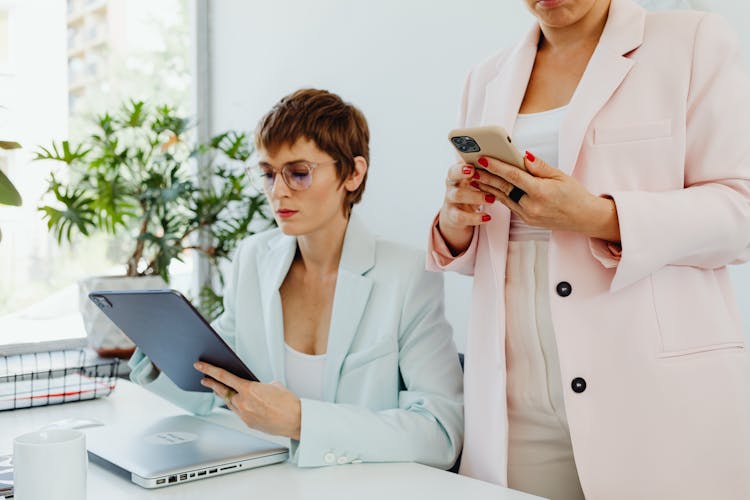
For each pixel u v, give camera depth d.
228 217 3.28
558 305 1.23
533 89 1.36
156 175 2.90
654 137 1.20
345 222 1.58
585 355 1.21
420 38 2.47
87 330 2.75
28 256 2.95
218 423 1.57
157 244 2.86
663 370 1.16
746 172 1.17
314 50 2.87
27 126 2.96
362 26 2.68
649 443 1.16
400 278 1.52
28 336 2.95
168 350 1.37
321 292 1.58
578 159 1.24
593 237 1.20
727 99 1.17
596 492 1.18
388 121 2.61
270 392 1.27
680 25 1.22
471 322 1.37
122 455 1.26
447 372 1.47
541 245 1.28
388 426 1.31
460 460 1.47
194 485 1.18
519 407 1.29
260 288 1.64
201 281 3.37
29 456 0.93
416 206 2.52
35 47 2.97
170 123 2.95
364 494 1.13
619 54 1.23
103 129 2.94
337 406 1.31
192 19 3.37
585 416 1.20
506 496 1.11
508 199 1.18
